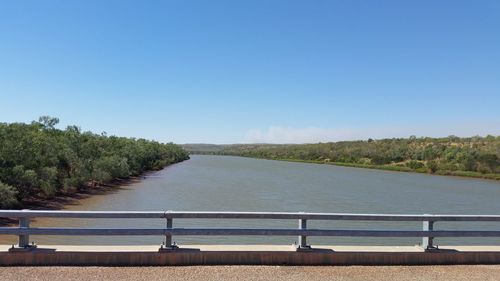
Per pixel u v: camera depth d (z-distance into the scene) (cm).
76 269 654
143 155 7325
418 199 4375
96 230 689
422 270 698
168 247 699
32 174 2839
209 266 685
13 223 2173
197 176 7050
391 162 12850
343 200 3997
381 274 672
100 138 6003
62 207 2992
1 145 2845
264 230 721
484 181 7769
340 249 735
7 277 612
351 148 17625
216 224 2177
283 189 4978
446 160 10831
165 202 3428
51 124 4519
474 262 742
